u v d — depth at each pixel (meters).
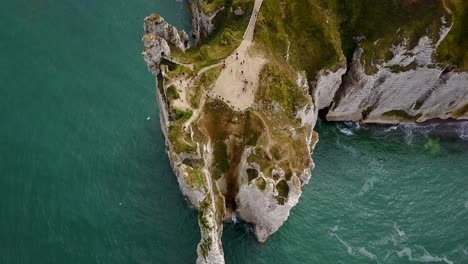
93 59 94.50
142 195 77.50
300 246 76.94
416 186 87.69
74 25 99.38
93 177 78.19
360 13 92.38
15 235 70.25
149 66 80.19
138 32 101.06
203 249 68.31
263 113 75.94
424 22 87.56
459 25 90.06
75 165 79.00
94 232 72.38
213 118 75.00
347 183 86.06
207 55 80.50
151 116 88.06
